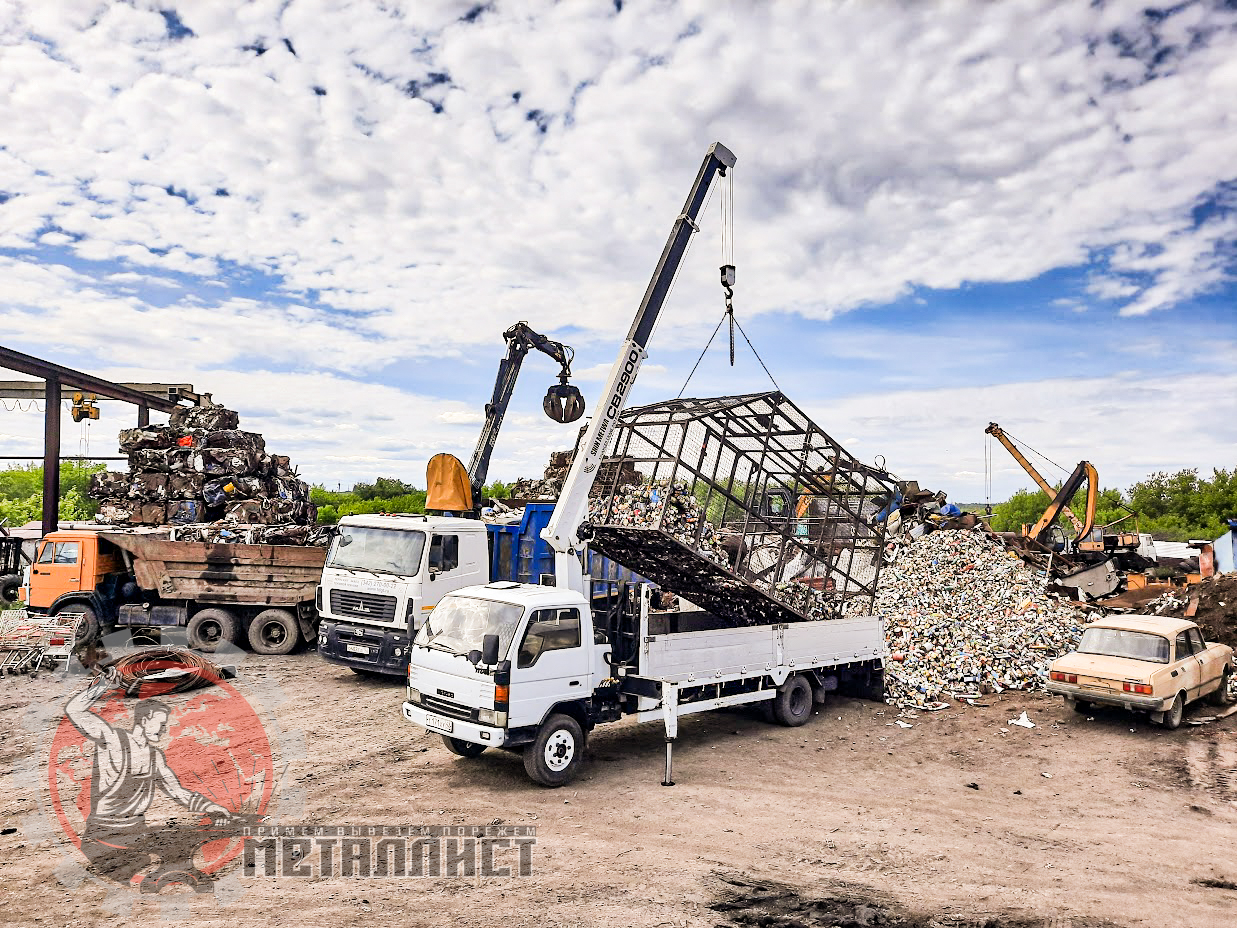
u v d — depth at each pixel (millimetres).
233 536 17500
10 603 18250
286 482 21156
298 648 16000
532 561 15930
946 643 15312
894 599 17109
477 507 19391
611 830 7332
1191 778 9531
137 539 15070
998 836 7531
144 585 15039
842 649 12438
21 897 5652
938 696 13516
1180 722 11984
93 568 14664
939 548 21000
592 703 9203
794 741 10891
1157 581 25734
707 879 6301
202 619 15391
